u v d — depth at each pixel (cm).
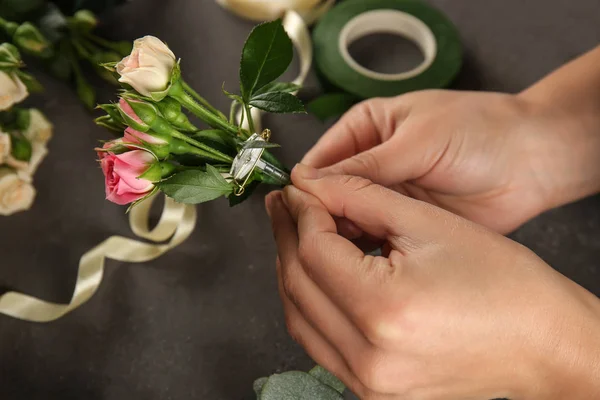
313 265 35
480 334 33
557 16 52
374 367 34
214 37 50
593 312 34
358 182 37
